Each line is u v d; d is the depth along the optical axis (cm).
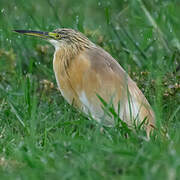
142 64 1374
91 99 1130
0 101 1274
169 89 1226
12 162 927
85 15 1702
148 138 1055
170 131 1050
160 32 1459
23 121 1118
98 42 1420
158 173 794
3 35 1465
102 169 837
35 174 829
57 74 1195
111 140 1002
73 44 1177
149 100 1233
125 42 1428
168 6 1546
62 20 1616
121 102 1116
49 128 1071
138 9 1527
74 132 1066
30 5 1731
